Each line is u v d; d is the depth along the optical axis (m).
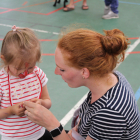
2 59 1.30
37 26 5.50
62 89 3.07
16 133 1.43
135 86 3.15
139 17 6.25
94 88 1.08
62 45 1.02
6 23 5.63
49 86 3.14
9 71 1.32
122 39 0.99
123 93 1.04
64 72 1.06
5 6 7.14
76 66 1.01
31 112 1.13
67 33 1.06
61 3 7.56
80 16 6.26
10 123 1.41
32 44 1.30
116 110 0.97
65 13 6.50
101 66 0.99
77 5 7.30
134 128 1.03
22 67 1.29
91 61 0.98
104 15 6.08
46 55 4.04
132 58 3.98
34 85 1.45
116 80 1.11
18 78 1.36
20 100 1.41
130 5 7.38
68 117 2.51
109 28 5.39
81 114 1.21
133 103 1.05
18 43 1.26
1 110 1.36
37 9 6.86
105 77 1.06
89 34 1.01
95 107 1.05
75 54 0.98
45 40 4.68
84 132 1.17
